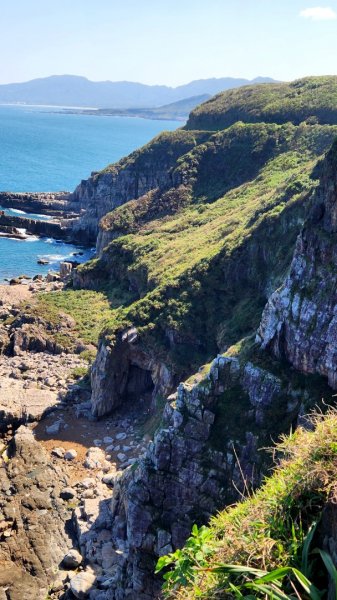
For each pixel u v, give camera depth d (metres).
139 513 28.30
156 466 28.92
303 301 30.64
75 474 41.44
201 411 30.09
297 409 29.06
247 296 50.53
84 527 34.47
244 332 45.53
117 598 28.02
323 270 30.50
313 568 6.59
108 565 31.56
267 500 7.97
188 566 7.89
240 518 8.19
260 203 70.69
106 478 40.25
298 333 30.20
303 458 7.98
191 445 29.17
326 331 29.08
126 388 53.31
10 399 50.97
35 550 32.66
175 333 50.56
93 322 67.50
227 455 28.52
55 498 37.66
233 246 53.94
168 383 48.97
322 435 7.86
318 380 29.25
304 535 7.04
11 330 65.88
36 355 61.84
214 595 6.88
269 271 49.16
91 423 50.09
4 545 32.66
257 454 28.08
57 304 72.81
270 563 6.84
